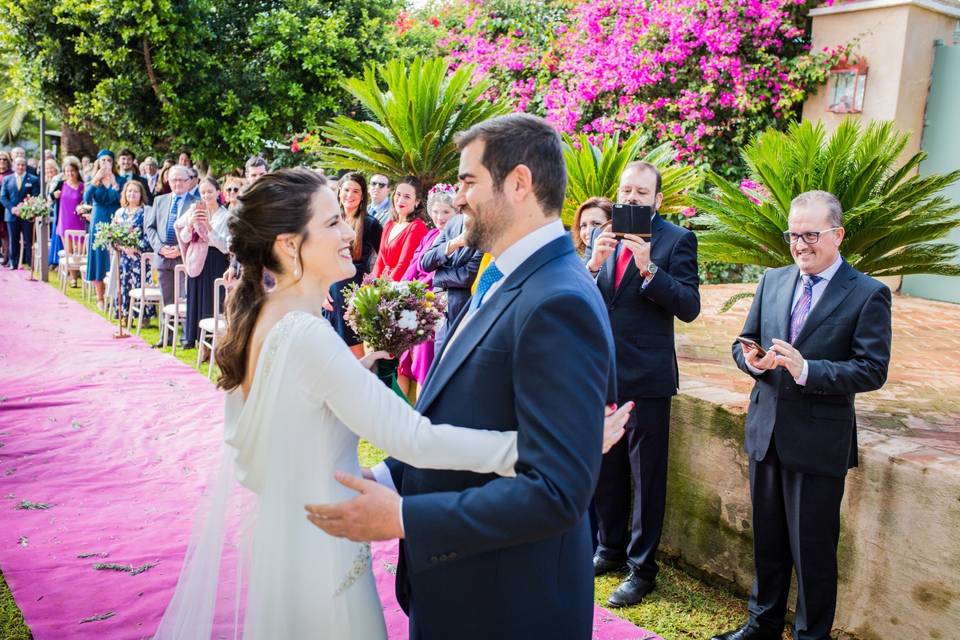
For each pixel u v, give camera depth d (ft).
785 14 25.99
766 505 9.69
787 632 10.53
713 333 17.99
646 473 11.15
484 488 4.92
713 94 26.89
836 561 9.27
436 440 5.19
